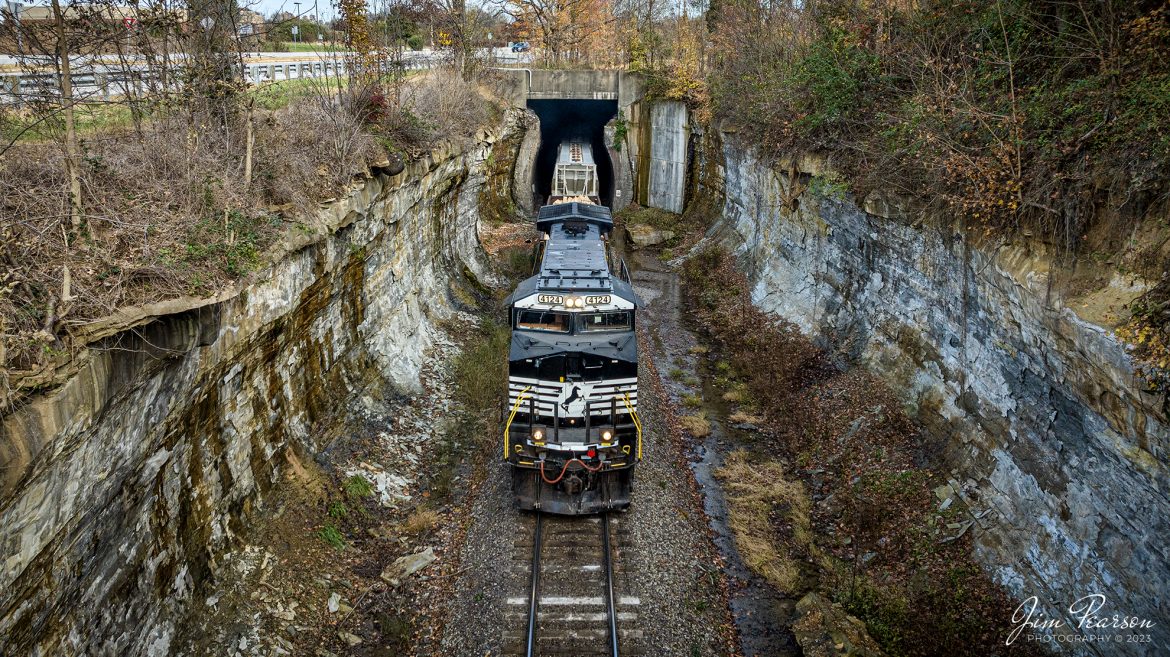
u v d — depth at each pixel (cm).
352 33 1983
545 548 1366
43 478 733
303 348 1454
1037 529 1235
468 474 1658
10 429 680
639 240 3772
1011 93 1384
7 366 703
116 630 919
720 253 3341
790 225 2638
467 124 2758
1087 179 1156
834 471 1692
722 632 1227
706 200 3947
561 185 3381
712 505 1611
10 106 1053
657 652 1136
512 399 1445
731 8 3650
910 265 1759
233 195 1192
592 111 4938
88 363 785
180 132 1283
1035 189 1248
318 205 1411
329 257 1466
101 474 847
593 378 1427
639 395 2039
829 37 2269
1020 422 1328
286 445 1407
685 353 2475
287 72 2398
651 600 1241
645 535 1410
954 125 1543
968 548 1345
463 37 3738
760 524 1523
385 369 1877
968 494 1419
